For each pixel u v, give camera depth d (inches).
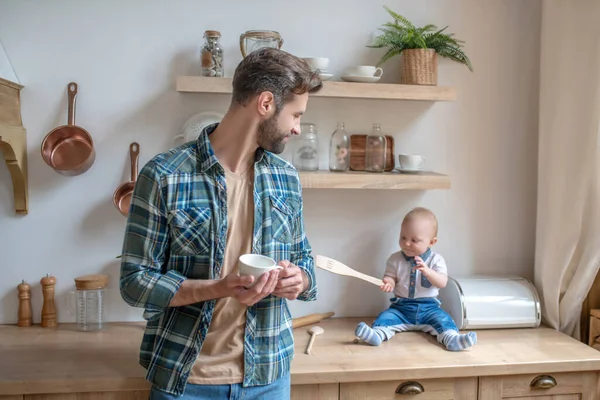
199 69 86.2
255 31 79.4
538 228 91.4
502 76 92.5
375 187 82.7
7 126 78.0
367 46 89.0
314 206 90.7
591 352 77.5
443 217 93.6
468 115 92.5
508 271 95.3
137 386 66.8
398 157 90.4
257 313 58.7
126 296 54.6
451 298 88.4
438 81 91.5
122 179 86.6
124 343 78.3
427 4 90.1
